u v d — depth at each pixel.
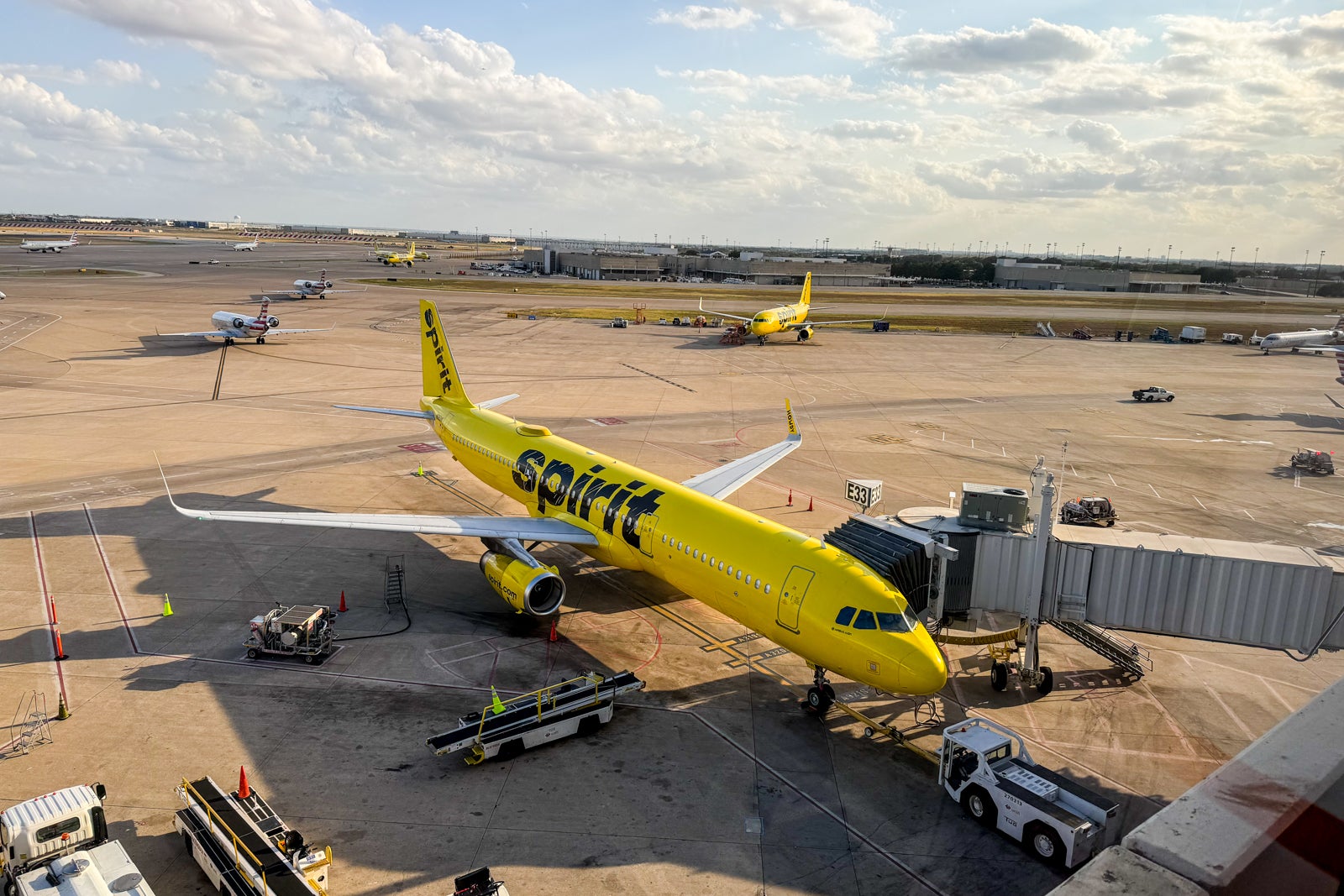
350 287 182.00
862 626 24.27
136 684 27.84
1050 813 20.56
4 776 22.70
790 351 114.38
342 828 21.11
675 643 32.50
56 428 60.94
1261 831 4.13
